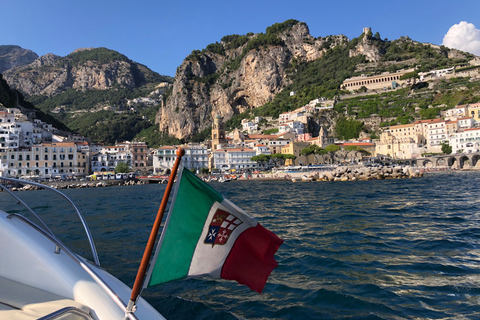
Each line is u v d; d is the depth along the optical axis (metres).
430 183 72.12
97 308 5.52
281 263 15.77
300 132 197.00
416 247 17.91
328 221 27.00
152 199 52.62
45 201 50.22
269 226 25.81
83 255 16.91
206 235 5.76
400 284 12.52
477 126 158.88
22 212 34.44
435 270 13.98
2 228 6.79
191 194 5.58
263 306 10.96
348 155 163.38
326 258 16.25
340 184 80.94
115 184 122.56
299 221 27.61
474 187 57.81
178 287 12.80
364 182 85.81
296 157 158.00
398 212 30.72
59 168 131.62
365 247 18.17
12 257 6.48
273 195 55.31
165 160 154.25
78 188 110.25
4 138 125.88
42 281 6.17
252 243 5.91
